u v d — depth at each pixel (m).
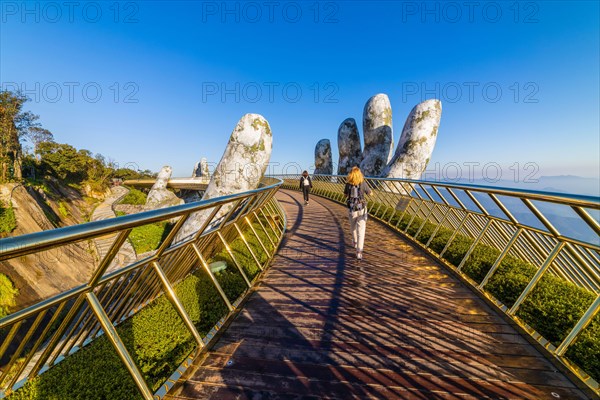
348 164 18.78
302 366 2.13
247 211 4.28
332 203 13.74
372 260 4.63
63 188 36.41
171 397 1.85
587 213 1.80
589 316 2.02
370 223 8.12
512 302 2.94
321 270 4.23
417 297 3.25
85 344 2.73
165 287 2.13
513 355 2.20
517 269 3.54
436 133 12.59
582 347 2.16
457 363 2.12
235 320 2.83
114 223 1.26
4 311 10.82
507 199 3.20
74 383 2.21
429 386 1.90
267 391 1.89
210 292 3.94
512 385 1.90
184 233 8.23
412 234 6.25
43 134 43.06
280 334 2.56
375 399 1.80
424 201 5.67
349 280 3.81
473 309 2.95
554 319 2.53
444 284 3.61
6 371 1.61
